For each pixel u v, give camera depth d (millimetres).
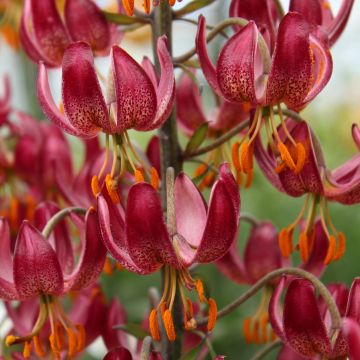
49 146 565
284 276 439
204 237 404
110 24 476
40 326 444
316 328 421
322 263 481
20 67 959
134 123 418
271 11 461
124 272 778
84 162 535
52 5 476
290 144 440
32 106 856
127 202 399
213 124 506
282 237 458
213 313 414
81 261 432
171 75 417
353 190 450
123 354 420
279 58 418
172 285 419
